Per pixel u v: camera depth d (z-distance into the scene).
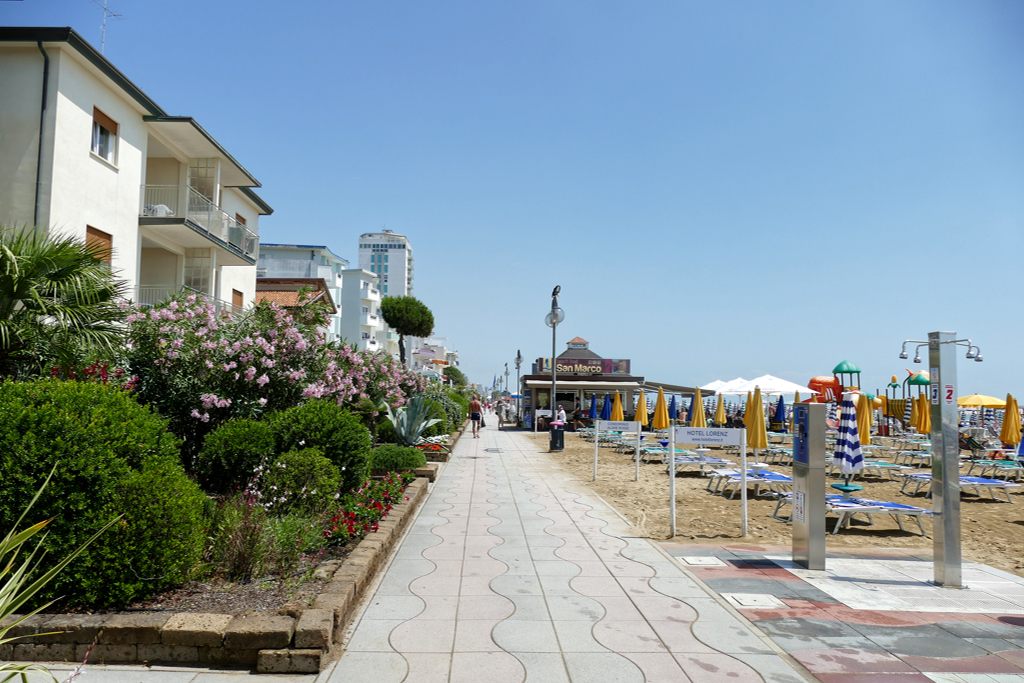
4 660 3.69
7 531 3.96
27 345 7.07
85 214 14.73
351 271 64.88
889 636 4.39
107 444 4.34
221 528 5.23
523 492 10.86
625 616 4.69
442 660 3.86
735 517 8.95
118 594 4.07
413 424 15.70
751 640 4.27
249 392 9.59
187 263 20.39
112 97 15.77
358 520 6.65
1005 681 3.70
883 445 22.06
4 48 13.79
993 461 15.26
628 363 35.03
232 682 3.52
